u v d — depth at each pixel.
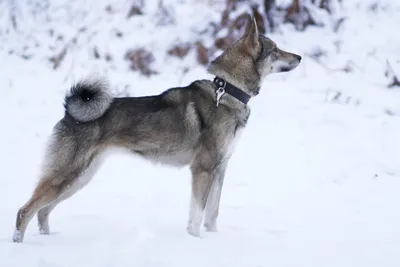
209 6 13.88
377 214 7.04
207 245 5.46
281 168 8.98
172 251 5.11
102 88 5.92
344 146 9.68
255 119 10.91
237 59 6.44
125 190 8.05
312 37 13.17
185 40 13.36
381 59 12.47
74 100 5.85
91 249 4.95
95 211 6.92
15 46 15.28
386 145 9.62
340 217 6.91
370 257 5.24
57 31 15.16
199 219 6.05
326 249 5.50
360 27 13.38
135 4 14.59
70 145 5.85
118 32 14.19
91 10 15.23
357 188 8.17
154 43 13.53
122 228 5.68
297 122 10.69
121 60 13.51
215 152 6.29
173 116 6.29
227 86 6.34
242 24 13.23
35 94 12.78
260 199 7.73
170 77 12.75
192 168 6.34
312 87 11.91
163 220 6.59
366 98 11.45
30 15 16.19
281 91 11.81
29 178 8.38
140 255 4.79
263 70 6.68
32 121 11.38
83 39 14.48
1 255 4.71
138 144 6.25
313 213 7.09
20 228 5.51
